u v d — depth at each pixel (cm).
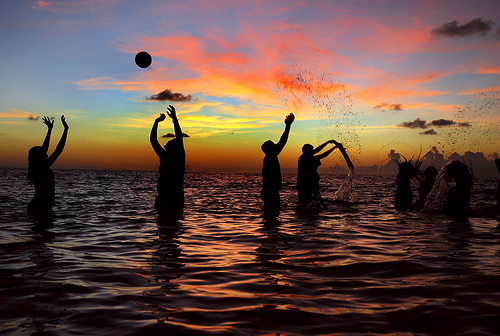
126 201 1103
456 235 543
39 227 618
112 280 333
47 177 777
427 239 515
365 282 325
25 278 336
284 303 275
